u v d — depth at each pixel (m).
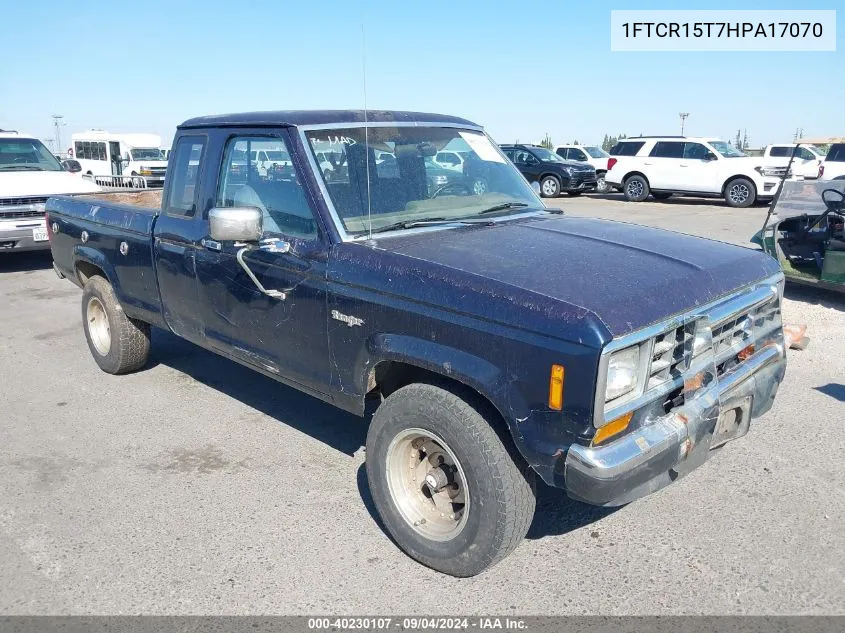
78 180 11.54
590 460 2.65
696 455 3.07
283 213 3.80
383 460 3.35
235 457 4.48
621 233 3.79
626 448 2.73
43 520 3.77
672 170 20.56
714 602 3.05
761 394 3.50
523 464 2.96
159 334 7.26
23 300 9.00
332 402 3.74
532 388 2.74
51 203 6.30
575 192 23.88
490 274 2.99
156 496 4.01
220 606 3.08
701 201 21.81
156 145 28.66
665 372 2.90
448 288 2.99
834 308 7.77
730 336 3.28
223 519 3.77
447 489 3.28
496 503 2.94
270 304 3.87
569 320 2.64
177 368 6.20
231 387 5.73
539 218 4.14
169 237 4.61
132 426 4.97
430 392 3.09
